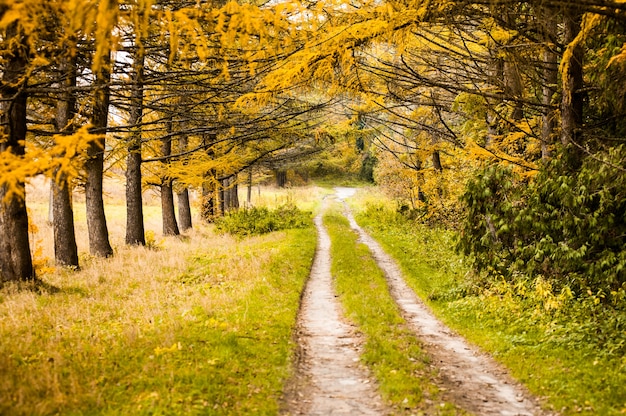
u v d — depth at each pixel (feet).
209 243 70.44
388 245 73.10
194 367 21.63
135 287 40.96
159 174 65.26
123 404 17.94
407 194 107.65
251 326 29.50
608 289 30.81
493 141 52.60
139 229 62.54
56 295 35.24
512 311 32.78
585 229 31.32
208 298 35.60
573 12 24.72
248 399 19.79
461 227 40.93
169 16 16.94
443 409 19.62
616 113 32.32
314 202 165.37
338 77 29.09
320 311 37.17
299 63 24.08
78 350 23.38
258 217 91.25
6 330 25.99
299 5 18.52
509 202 36.45
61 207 45.62
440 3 21.84
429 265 57.21
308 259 59.00
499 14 24.91
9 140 30.12
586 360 24.11
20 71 25.77
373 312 35.37
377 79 37.45
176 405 17.76
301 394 21.59
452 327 33.78
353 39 23.43
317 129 63.10
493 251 37.58
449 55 36.40
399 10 22.00
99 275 43.39
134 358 22.47
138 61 33.14
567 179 32.37
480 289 38.17
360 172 259.19
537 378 23.07
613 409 18.95
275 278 44.57
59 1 14.73
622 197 29.78
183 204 86.17
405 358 25.44
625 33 27.32
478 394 21.89
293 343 28.02
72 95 32.91
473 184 38.50
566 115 33.96
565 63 25.52
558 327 28.12
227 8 17.97
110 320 30.25
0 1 14.16
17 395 17.78
